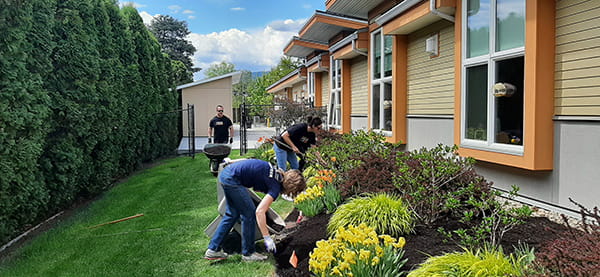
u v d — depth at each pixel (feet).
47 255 13.85
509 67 15.21
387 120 28.37
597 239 8.12
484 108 16.89
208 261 12.56
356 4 31.48
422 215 13.02
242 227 12.37
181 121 61.77
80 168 22.09
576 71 12.66
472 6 17.46
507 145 15.24
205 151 15.96
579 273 7.11
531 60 13.56
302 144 22.11
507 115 15.35
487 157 16.31
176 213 19.02
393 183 14.28
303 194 16.31
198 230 15.93
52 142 19.75
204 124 67.56
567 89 13.03
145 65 36.37
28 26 16.51
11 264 13.17
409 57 25.35
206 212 18.88
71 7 21.80
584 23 12.30
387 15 24.49
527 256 9.15
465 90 18.07
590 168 12.23
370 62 31.22
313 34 44.86
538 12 13.25
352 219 12.44
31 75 16.85
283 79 78.64
